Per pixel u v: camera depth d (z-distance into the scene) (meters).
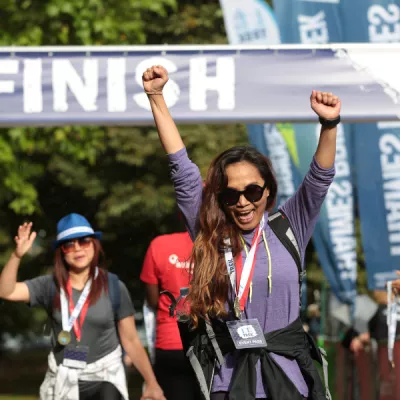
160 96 7.90
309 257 33.06
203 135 31.55
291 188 18.89
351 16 16.50
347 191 18.38
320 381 7.45
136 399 32.28
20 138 24.05
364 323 17.95
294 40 16.80
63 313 11.83
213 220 7.62
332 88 13.51
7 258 36.03
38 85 13.55
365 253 18.28
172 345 12.06
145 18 35.16
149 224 37.03
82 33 25.31
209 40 35.69
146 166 34.84
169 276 12.05
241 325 7.40
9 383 46.94
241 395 7.28
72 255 11.80
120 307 11.98
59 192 38.78
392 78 13.51
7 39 25.14
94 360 11.80
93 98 13.52
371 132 18.16
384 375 17.22
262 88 13.51
